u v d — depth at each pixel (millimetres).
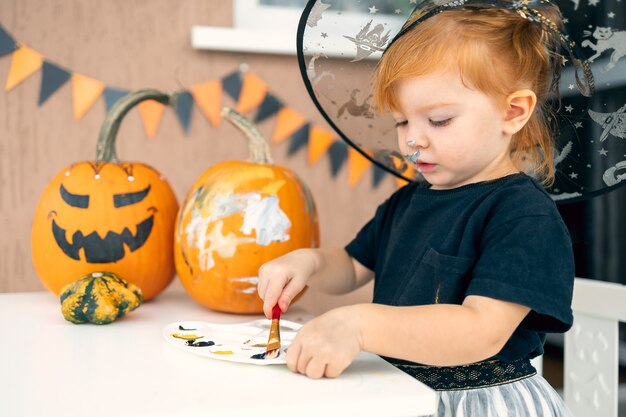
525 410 832
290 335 853
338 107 1020
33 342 820
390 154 1080
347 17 946
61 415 546
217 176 1075
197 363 720
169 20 1379
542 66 898
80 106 1332
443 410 832
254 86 1426
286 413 571
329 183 1490
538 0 871
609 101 924
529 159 951
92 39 1340
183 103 1394
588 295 1053
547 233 764
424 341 694
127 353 764
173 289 1354
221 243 1018
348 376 671
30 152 1324
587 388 1067
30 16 1301
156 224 1090
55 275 1060
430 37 838
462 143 834
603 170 941
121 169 1100
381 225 1076
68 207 1050
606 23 913
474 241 837
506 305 720
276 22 1501
